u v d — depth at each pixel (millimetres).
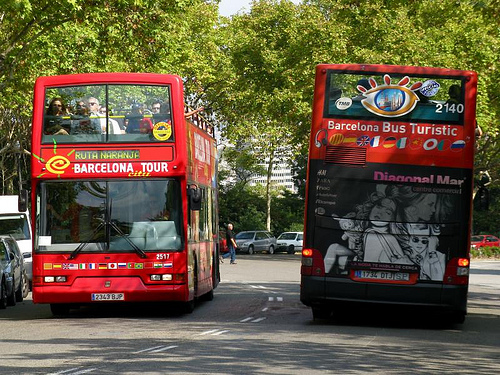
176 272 18625
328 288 16734
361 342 14117
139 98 19000
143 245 18641
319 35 54594
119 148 18828
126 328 16234
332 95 16969
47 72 35969
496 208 90750
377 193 16734
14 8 23516
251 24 58781
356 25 53594
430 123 16781
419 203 16688
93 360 11336
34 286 18578
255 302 23734
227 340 13906
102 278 18547
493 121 53875
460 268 16578
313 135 16938
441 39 52938
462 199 16656
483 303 25797
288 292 28109
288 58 56938
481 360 12125
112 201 18719
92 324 17266
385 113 16828
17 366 10766
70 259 18531
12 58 30047
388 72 16891
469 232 16641
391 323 18453
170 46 30359
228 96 59438
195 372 10156
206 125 23922
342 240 16734
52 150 18828
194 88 57344
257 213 83938
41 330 16047
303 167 88812
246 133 62969
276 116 59031
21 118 51750
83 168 18797
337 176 16812
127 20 28281
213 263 24641
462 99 16812
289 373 10180
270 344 13375
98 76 18984
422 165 16703
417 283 16594
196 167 21094
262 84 58969
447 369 11016
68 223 18672
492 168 64688
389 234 16672
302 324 17422
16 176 62250
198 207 19109
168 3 28969
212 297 24500
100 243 18609
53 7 25562
